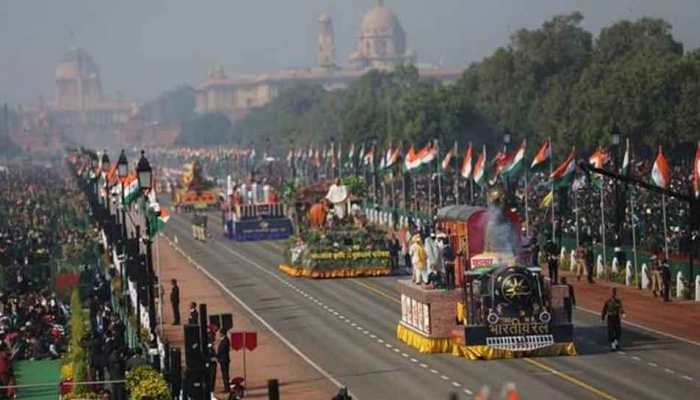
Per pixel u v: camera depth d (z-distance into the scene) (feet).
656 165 505.66
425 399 310.24
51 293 510.58
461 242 369.91
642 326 402.11
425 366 351.05
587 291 488.02
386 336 410.93
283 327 447.42
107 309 425.69
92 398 306.96
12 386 331.57
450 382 327.88
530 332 355.15
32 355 401.08
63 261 626.23
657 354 353.10
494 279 354.13
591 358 350.43
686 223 561.84
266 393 335.47
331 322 451.53
